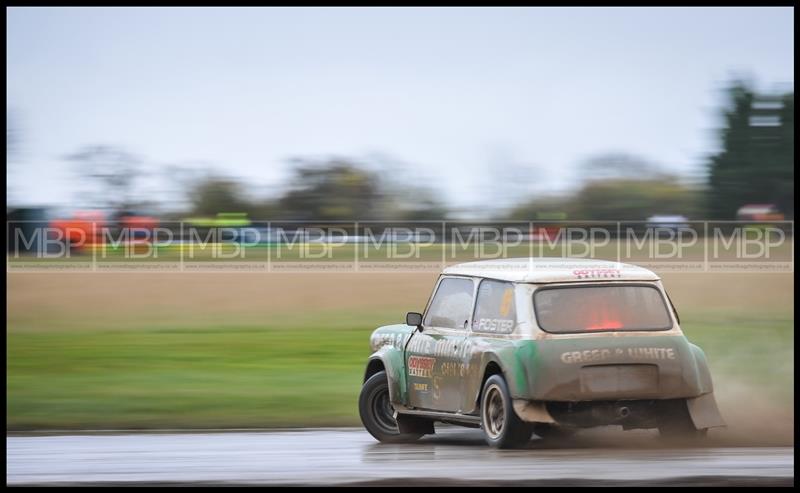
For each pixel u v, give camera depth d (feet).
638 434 139.23
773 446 127.13
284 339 314.14
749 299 394.11
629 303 126.52
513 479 100.42
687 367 124.36
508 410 122.93
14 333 332.60
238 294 466.70
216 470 111.14
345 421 171.42
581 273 127.44
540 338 123.34
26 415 177.06
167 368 245.45
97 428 163.84
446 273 142.61
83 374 234.17
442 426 161.27
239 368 245.45
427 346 139.64
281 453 127.65
